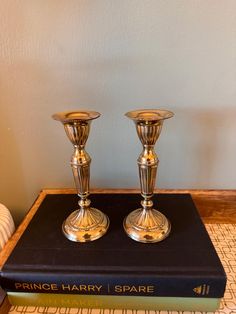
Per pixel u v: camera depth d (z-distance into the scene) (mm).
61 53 524
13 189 646
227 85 533
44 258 430
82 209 495
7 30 511
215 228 591
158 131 418
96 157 608
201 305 407
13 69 539
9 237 514
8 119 580
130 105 557
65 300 418
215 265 410
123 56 521
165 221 494
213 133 573
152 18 493
